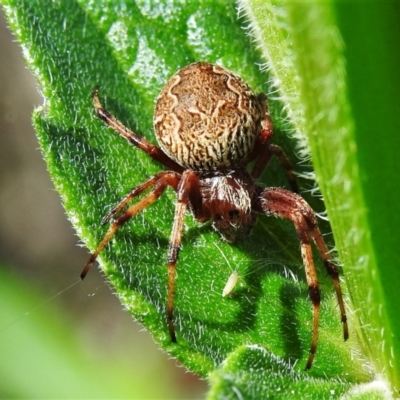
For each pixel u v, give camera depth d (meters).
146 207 0.06
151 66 0.06
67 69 0.06
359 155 0.05
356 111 0.05
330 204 0.05
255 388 0.05
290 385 0.05
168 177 0.06
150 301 0.06
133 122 0.06
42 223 0.10
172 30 0.06
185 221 0.06
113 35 0.06
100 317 0.09
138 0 0.06
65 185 0.06
